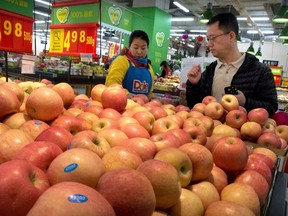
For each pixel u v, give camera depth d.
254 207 0.73
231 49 2.13
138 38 2.42
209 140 1.09
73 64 4.56
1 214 0.46
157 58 8.77
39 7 13.71
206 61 3.89
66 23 2.85
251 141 1.43
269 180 0.95
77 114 1.17
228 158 0.88
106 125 1.02
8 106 0.97
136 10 8.64
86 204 0.40
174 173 0.64
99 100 1.44
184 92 2.56
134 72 2.40
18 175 0.49
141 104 1.60
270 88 2.05
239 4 8.87
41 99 0.97
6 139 0.72
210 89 2.26
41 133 0.81
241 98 1.80
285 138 1.60
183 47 8.82
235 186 0.79
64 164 0.57
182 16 14.27
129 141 0.85
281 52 15.40
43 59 4.61
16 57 4.29
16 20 1.99
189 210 0.67
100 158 0.66
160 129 1.12
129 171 0.56
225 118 1.55
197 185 0.78
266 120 1.51
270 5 10.70
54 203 0.39
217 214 0.65
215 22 2.09
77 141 0.73
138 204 0.52
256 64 2.11
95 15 2.58
